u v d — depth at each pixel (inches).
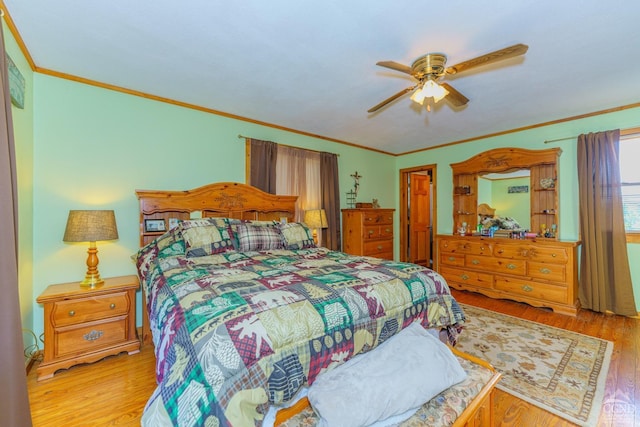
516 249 140.0
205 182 124.1
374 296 60.2
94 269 90.4
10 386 45.9
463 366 59.4
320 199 164.9
